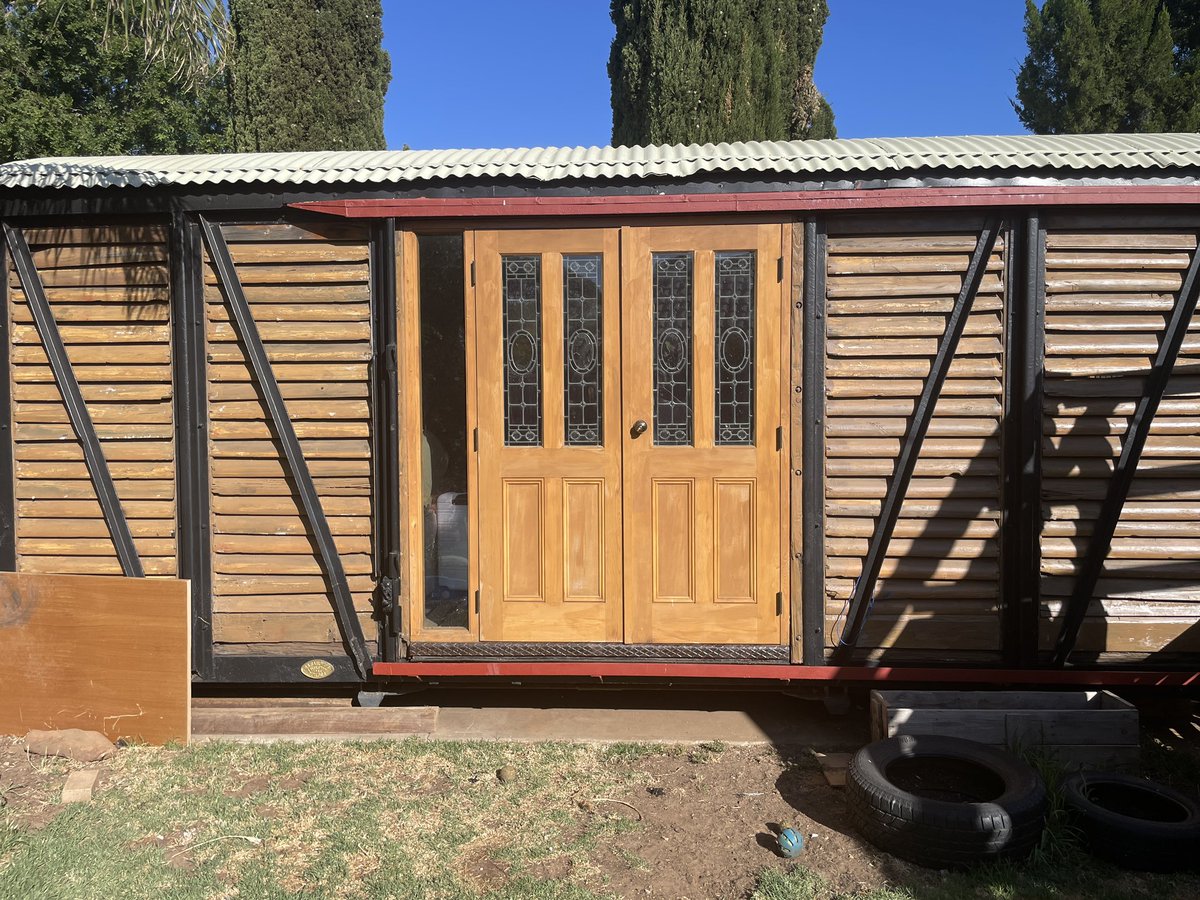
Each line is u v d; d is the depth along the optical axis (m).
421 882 2.75
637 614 3.97
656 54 10.38
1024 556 3.81
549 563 4.00
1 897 2.62
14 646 3.95
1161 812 3.06
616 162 3.92
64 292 4.09
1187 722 4.04
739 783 3.47
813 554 3.89
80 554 4.14
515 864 2.87
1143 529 3.85
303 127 12.56
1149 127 12.20
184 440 4.03
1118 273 3.78
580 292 3.95
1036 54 13.18
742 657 3.94
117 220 4.05
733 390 3.93
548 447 3.97
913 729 3.45
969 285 3.78
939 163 3.68
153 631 3.84
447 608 4.07
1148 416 3.77
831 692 4.02
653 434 3.96
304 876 2.79
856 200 3.73
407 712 3.98
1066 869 2.79
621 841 3.02
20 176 3.95
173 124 15.31
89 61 14.12
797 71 11.45
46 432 4.12
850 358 3.87
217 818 3.18
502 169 3.82
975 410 3.83
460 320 4.00
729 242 3.86
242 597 4.08
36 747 3.73
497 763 3.65
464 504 4.04
